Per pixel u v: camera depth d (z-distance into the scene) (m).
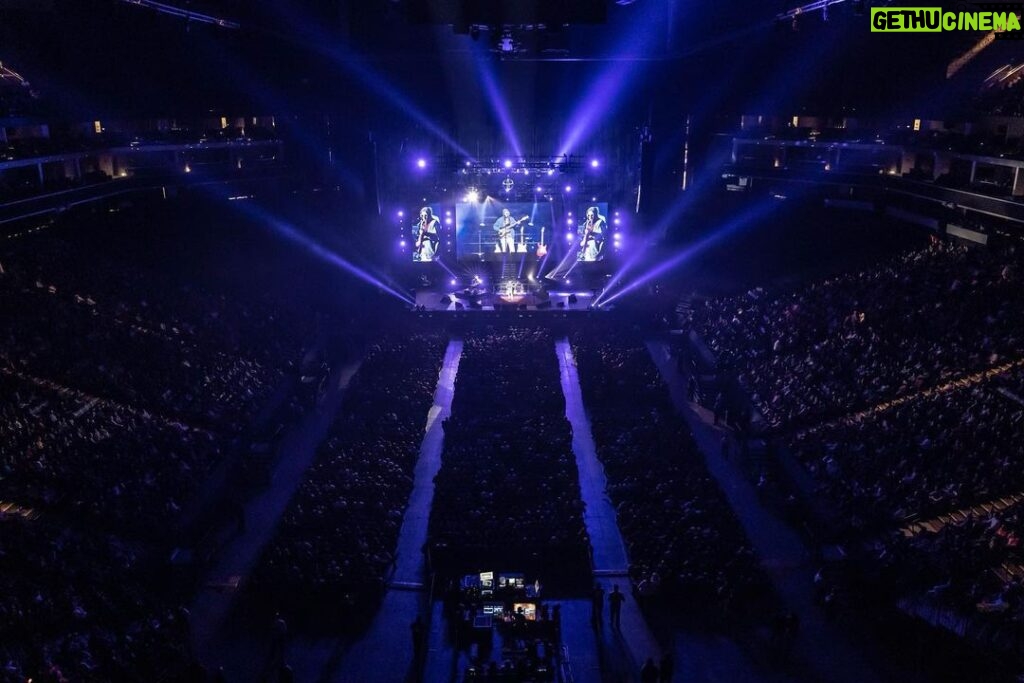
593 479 39.56
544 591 31.25
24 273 45.94
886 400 40.56
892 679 26.03
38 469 32.81
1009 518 29.70
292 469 40.88
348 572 30.80
